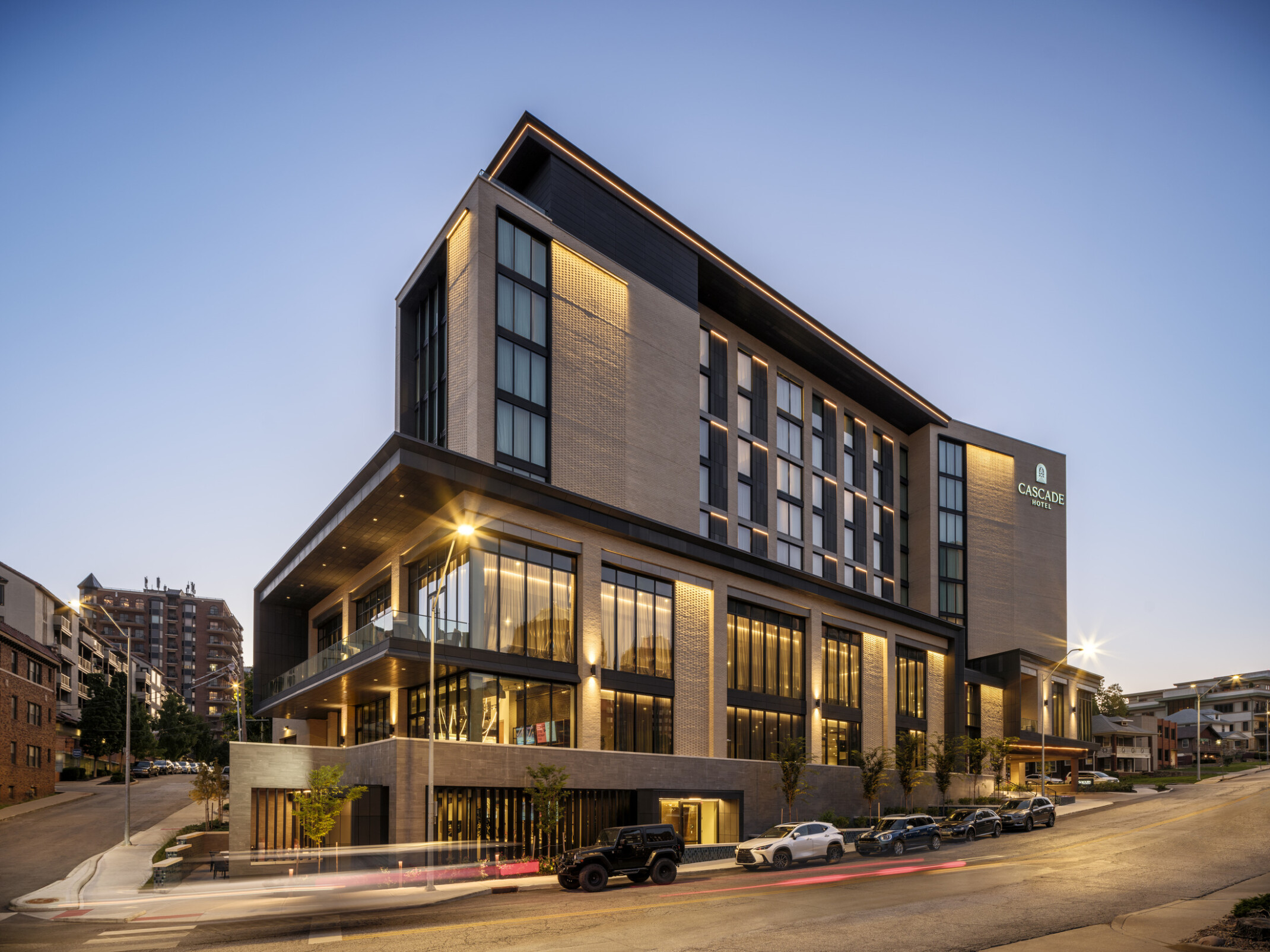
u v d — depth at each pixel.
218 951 17.53
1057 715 80.00
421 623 35.09
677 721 44.25
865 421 77.75
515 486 37.94
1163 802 59.94
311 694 45.53
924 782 56.12
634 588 43.41
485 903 24.45
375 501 37.88
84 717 95.00
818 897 23.39
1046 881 26.33
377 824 32.69
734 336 63.69
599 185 51.94
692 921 19.83
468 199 45.50
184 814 52.88
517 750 35.03
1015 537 86.00
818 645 54.62
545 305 47.19
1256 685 148.38
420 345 52.94
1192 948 15.90
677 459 53.19
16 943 19.55
